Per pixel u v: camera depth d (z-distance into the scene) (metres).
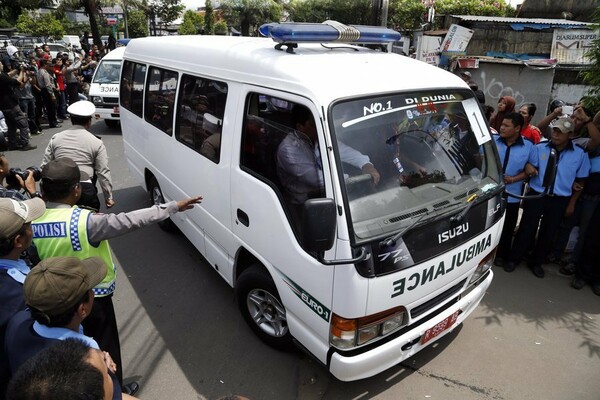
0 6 35.62
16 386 1.18
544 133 5.42
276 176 2.76
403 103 2.68
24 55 17.45
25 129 9.07
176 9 37.59
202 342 3.48
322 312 2.51
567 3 12.84
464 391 3.01
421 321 2.79
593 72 4.83
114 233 2.44
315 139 2.46
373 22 7.84
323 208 2.08
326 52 3.09
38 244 2.38
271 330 3.32
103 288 2.56
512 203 4.34
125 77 5.78
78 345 1.33
